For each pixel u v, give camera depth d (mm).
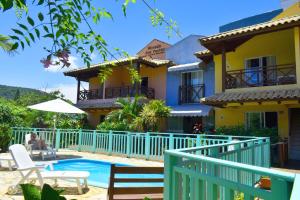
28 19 2383
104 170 12828
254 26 14477
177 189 3242
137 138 14195
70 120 24141
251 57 17109
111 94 25172
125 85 25094
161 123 21141
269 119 15828
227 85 16156
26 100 29016
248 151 7812
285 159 13672
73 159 13547
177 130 21500
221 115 17359
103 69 3918
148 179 4805
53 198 1410
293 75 14562
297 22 12836
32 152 14469
